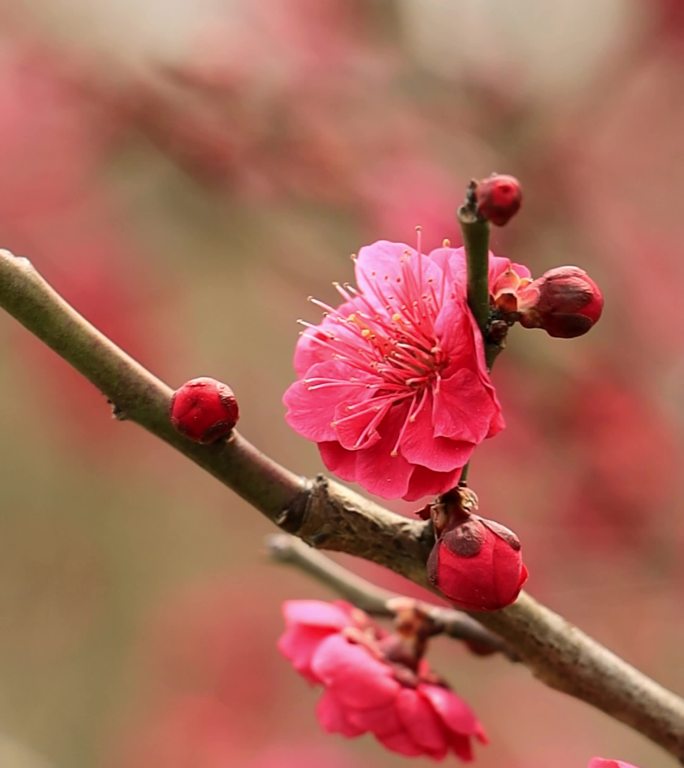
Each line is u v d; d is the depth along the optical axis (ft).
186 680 4.04
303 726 3.91
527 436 3.05
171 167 3.43
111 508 4.58
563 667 1.86
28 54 3.39
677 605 3.30
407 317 1.81
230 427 1.81
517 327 2.99
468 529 1.77
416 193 3.11
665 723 1.86
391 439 1.80
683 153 3.35
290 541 1.95
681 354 3.14
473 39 3.28
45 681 4.28
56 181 3.49
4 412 4.48
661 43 3.28
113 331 3.67
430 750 1.87
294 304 3.81
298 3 3.25
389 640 1.91
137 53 3.25
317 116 3.18
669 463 3.07
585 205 3.20
